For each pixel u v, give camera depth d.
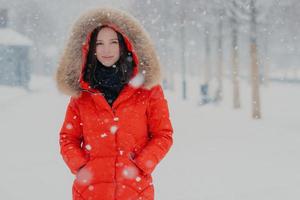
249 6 17.61
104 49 2.58
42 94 34.75
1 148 9.70
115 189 2.53
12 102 26.70
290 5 20.61
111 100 2.61
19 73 41.16
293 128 12.86
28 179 6.59
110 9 2.65
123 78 2.58
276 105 24.14
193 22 27.81
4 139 11.23
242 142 10.03
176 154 8.48
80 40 2.63
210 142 10.05
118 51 2.61
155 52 2.66
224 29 26.34
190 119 15.82
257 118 16.42
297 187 5.84
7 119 16.81
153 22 33.22
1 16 42.75
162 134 2.62
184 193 5.68
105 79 2.59
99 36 2.60
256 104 16.52
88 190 2.55
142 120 2.61
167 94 35.22
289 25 28.70
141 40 2.62
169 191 5.80
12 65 40.88
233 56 22.61
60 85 2.64
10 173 7.03
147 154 2.53
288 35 32.97
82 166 2.57
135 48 2.60
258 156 8.24
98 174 2.53
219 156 8.25
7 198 5.55
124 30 2.62
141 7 35.62
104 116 2.55
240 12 17.73
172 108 21.36
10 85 40.69
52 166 7.58
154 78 2.61
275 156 8.25
